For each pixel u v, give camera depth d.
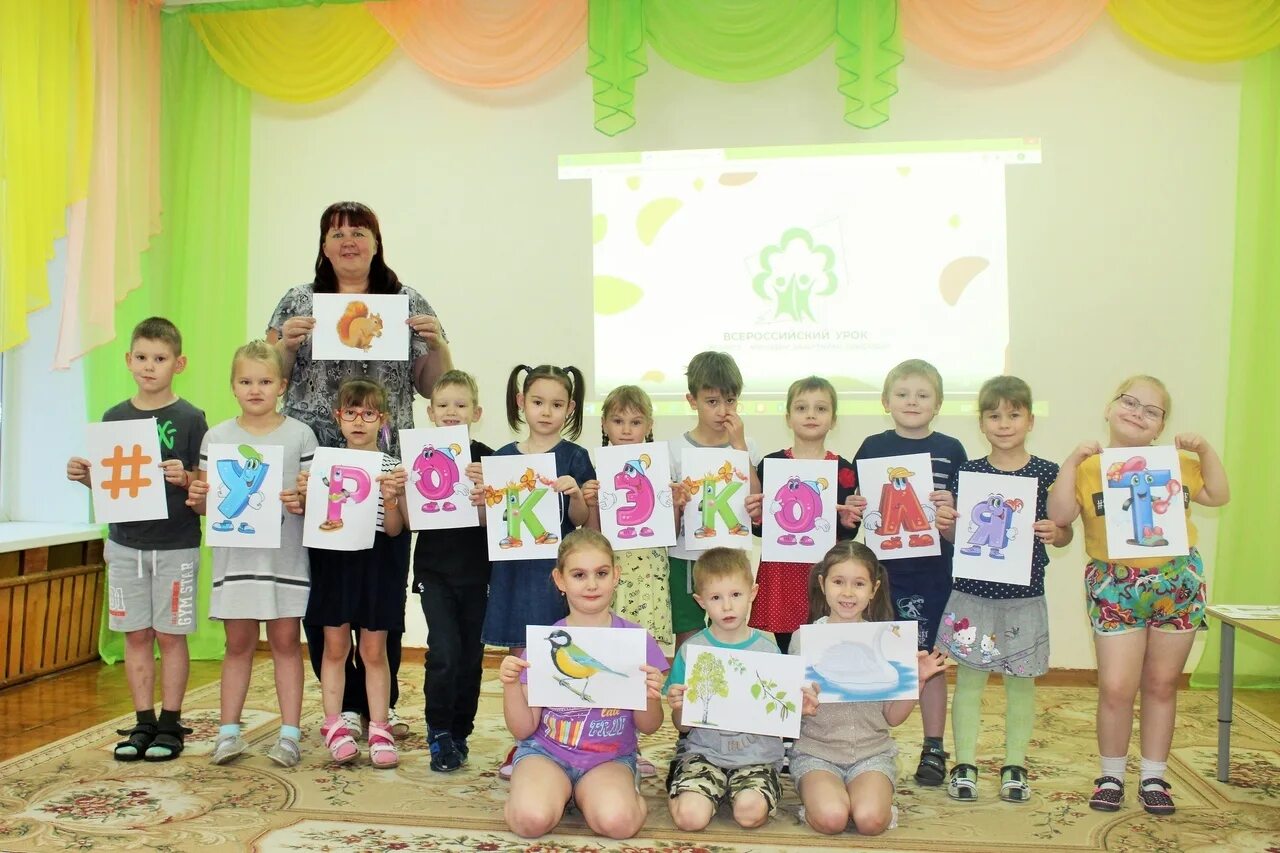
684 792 2.29
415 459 2.71
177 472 2.75
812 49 4.24
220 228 4.57
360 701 3.07
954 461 2.79
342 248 2.96
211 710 3.40
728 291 4.41
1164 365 4.20
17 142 3.69
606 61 4.26
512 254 4.54
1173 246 4.20
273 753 2.73
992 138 4.29
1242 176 4.09
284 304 3.06
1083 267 4.24
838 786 2.30
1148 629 2.49
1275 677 4.00
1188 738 3.21
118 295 4.24
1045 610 2.62
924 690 2.75
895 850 2.17
